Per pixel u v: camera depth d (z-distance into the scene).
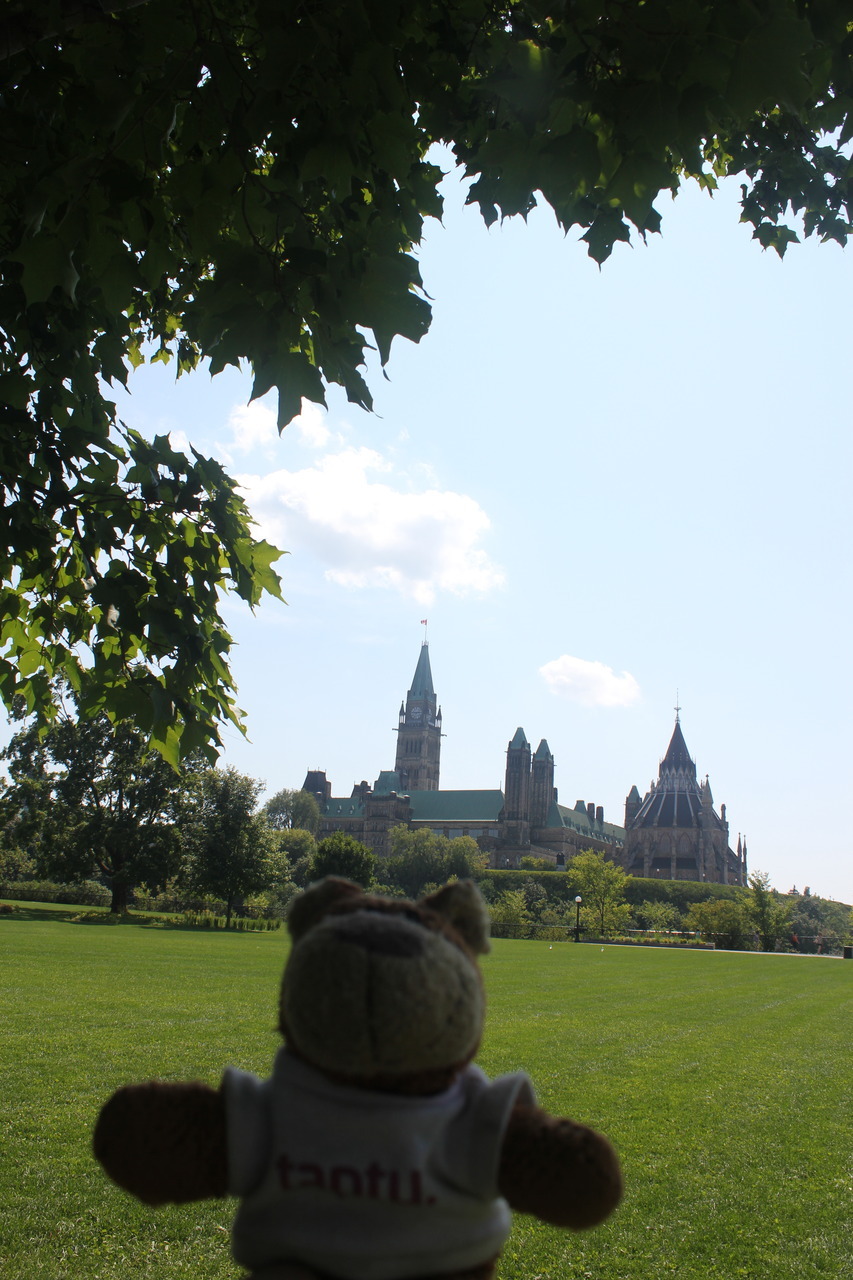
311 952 2.42
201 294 5.96
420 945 2.40
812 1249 7.81
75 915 68.31
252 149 6.52
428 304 5.54
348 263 5.48
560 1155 2.36
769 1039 20.33
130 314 9.84
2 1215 7.56
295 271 5.55
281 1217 2.36
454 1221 2.34
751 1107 13.09
